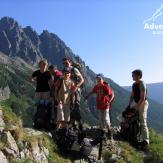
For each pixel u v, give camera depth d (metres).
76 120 14.48
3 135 10.63
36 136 11.92
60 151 12.50
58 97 13.98
